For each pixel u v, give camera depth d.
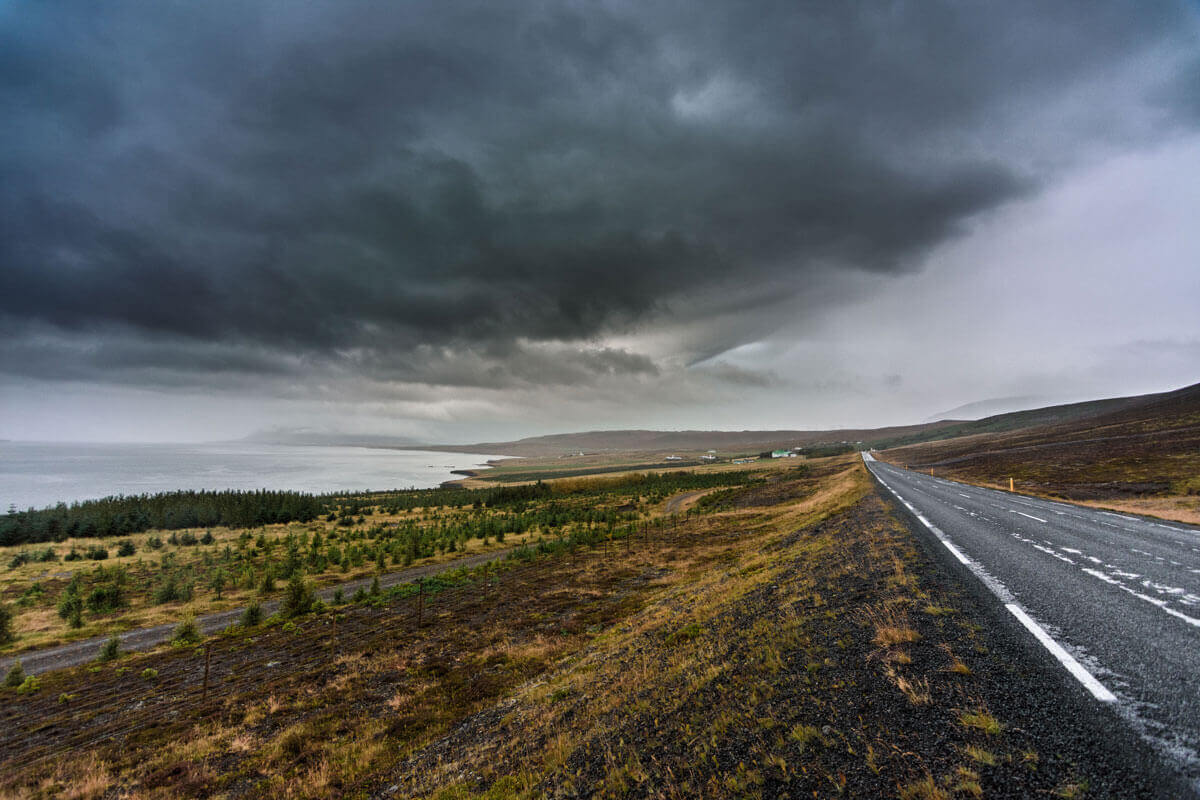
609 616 24.00
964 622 7.61
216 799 11.90
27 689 21.12
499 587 33.50
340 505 101.06
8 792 13.15
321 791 11.32
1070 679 5.51
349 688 18.20
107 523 68.31
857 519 23.12
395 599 32.62
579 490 123.50
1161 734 4.35
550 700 12.39
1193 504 27.62
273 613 32.56
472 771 9.63
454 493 122.81
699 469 184.25
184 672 22.17
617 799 5.98
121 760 14.46
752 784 5.04
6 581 41.16
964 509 25.12
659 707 8.27
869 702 5.77
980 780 4.17
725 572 23.17
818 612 9.85
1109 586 9.48
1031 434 117.12
